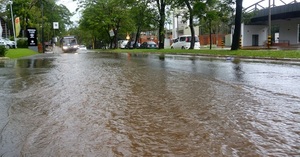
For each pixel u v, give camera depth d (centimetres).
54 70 1353
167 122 490
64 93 757
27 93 763
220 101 637
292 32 4244
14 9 4869
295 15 3450
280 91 736
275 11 3700
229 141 397
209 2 2769
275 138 405
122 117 524
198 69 1298
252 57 1991
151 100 662
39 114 551
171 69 1323
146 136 423
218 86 827
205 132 435
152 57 2380
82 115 540
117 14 5031
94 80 992
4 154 362
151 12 3794
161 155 355
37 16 5241
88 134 434
